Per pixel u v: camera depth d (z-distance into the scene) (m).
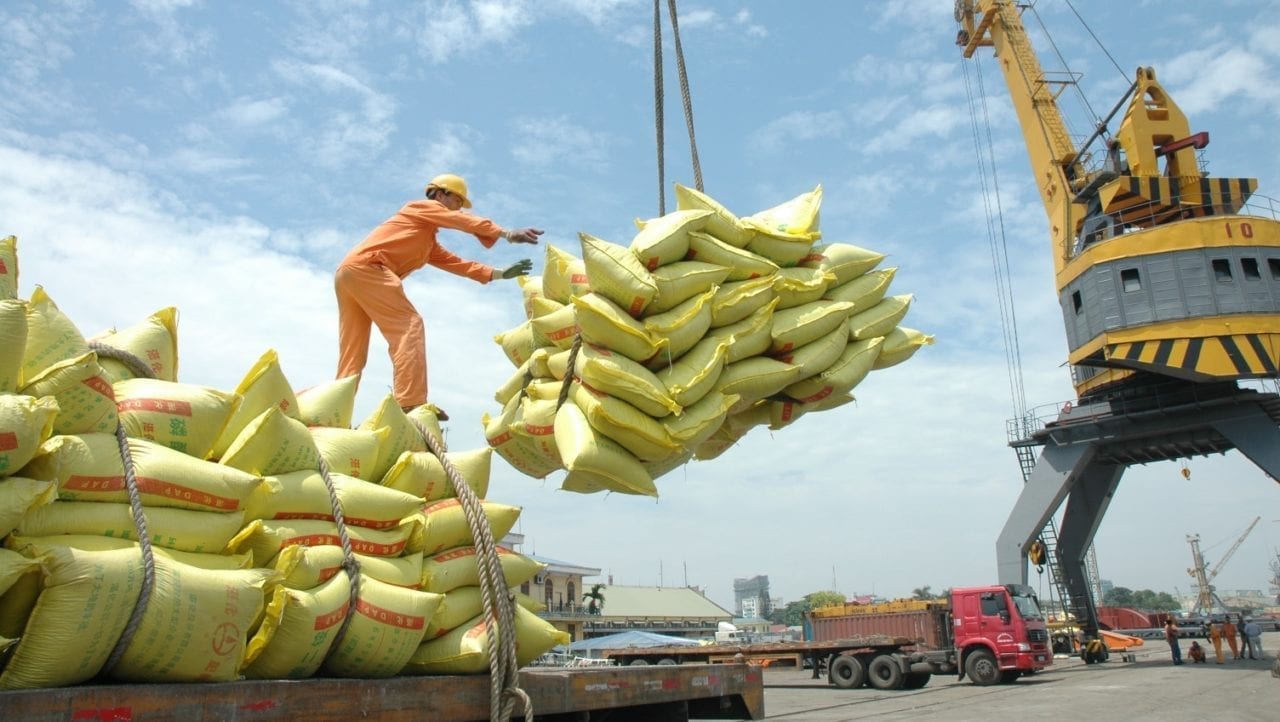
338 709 2.60
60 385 2.40
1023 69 27.97
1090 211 24.19
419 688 2.90
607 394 3.79
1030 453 26.36
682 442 3.89
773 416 4.73
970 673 19.81
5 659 2.20
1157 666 22.94
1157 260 20.69
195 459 2.71
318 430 3.50
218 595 2.45
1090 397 25.33
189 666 2.38
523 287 4.64
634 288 3.75
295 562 2.78
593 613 45.47
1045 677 20.73
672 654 23.86
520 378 4.55
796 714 13.54
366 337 4.79
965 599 20.33
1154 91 23.28
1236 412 21.67
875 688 20.34
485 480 3.96
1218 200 21.81
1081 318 22.20
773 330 4.27
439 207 4.66
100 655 2.24
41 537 2.29
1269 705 12.61
